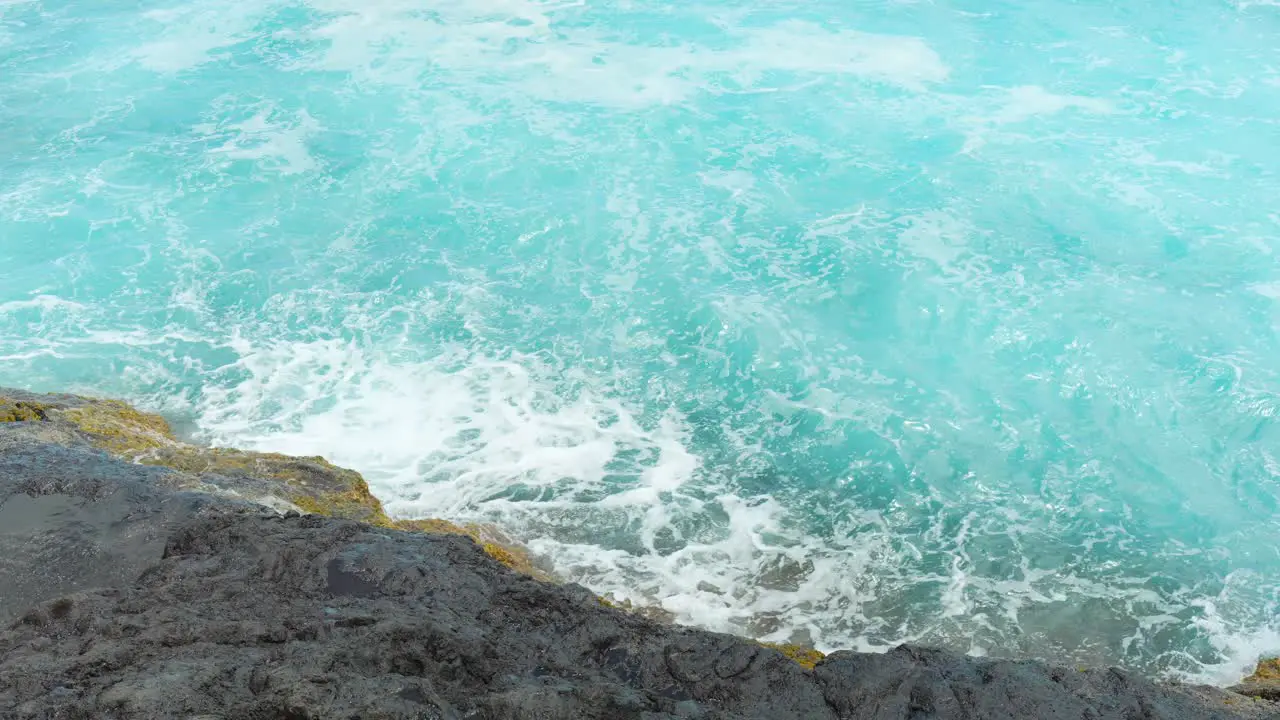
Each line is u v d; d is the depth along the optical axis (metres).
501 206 20.88
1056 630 11.93
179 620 6.43
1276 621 12.09
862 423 15.30
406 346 16.94
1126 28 27.83
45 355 16.61
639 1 30.41
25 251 19.44
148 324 17.48
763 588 12.42
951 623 12.00
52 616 6.66
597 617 7.16
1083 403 15.73
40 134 23.66
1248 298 17.80
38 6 30.50
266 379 16.14
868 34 28.00
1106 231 19.75
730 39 27.95
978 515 13.68
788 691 6.43
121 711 5.22
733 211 20.70
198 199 21.19
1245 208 20.31
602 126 23.84
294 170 22.20
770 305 17.89
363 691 5.36
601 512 13.52
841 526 13.46
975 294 18.05
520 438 14.91
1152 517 13.66
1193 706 6.64
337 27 29.02
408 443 14.79
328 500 11.91
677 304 17.94
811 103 24.69
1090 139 22.81
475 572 7.66
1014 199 20.81
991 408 15.62
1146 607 12.27
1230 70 25.55
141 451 12.22
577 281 18.62
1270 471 14.40
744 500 13.84
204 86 25.89
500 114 24.41
